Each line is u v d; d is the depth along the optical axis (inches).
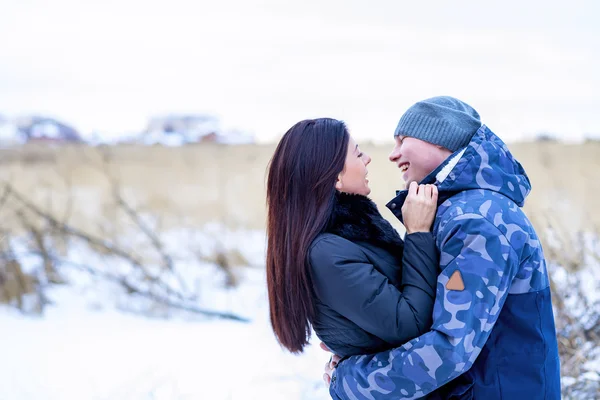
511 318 69.7
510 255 66.8
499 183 71.4
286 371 157.8
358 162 78.5
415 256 70.7
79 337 189.2
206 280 230.4
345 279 71.0
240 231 272.2
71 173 305.3
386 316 68.9
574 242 167.6
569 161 271.0
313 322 76.4
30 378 157.2
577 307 141.3
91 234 254.5
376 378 68.9
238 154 343.3
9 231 233.8
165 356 173.0
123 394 145.6
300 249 74.0
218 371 159.5
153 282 218.4
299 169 75.6
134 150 335.3
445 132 76.7
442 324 65.4
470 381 69.9
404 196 78.7
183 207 294.5
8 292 223.0
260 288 227.1
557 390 71.8
